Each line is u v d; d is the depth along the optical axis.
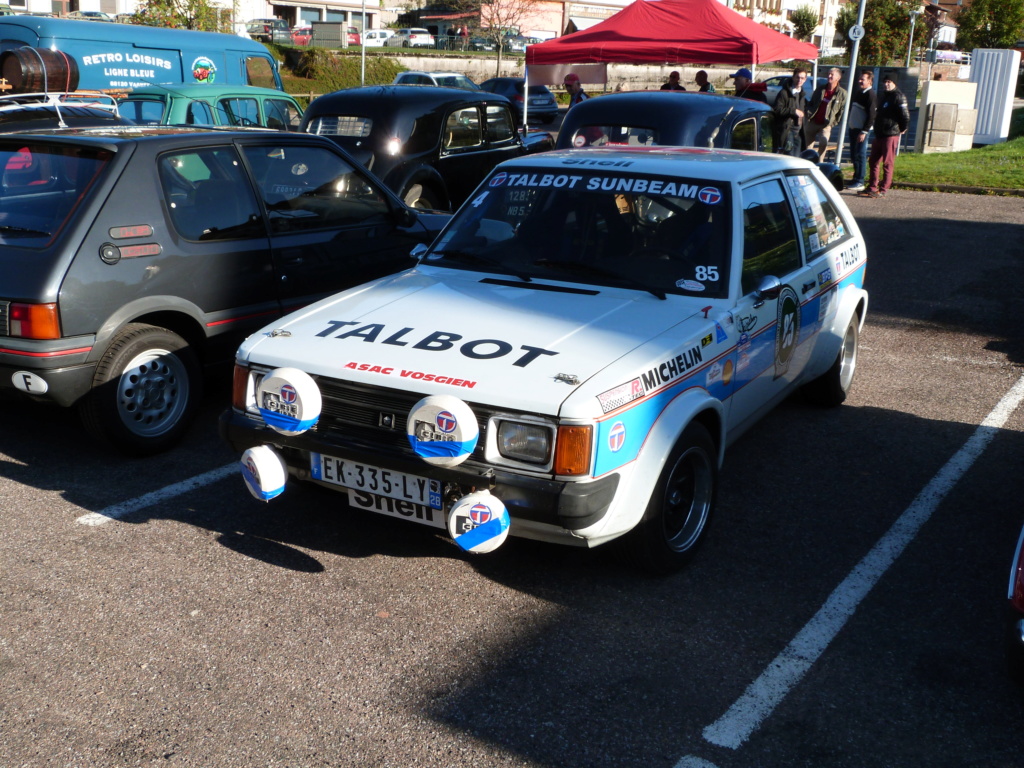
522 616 3.74
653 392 3.65
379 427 3.68
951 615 3.83
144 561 4.08
